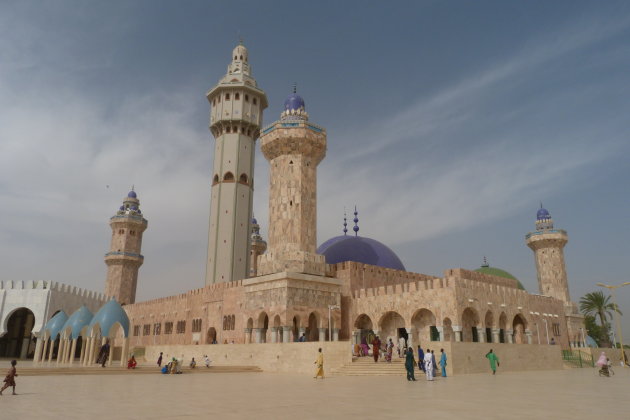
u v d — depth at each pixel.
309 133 51.91
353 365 34.91
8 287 61.56
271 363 38.84
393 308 47.59
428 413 13.95
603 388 22.61
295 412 14.26
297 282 46.88
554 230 82.25
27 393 20.61
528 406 15.59
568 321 77.81
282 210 50.62
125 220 97.69
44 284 61.69
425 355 28.56
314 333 50.12
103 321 41.56
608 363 33.81
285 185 51.34
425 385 24.39
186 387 23.61
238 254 71.56
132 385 24.94
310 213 51.25
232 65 81.75
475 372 35.12
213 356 44.69
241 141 76.81
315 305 47.94
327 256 60.25
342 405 15.93
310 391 21.19
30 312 68.25
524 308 51.62
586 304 93.00
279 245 49.66
